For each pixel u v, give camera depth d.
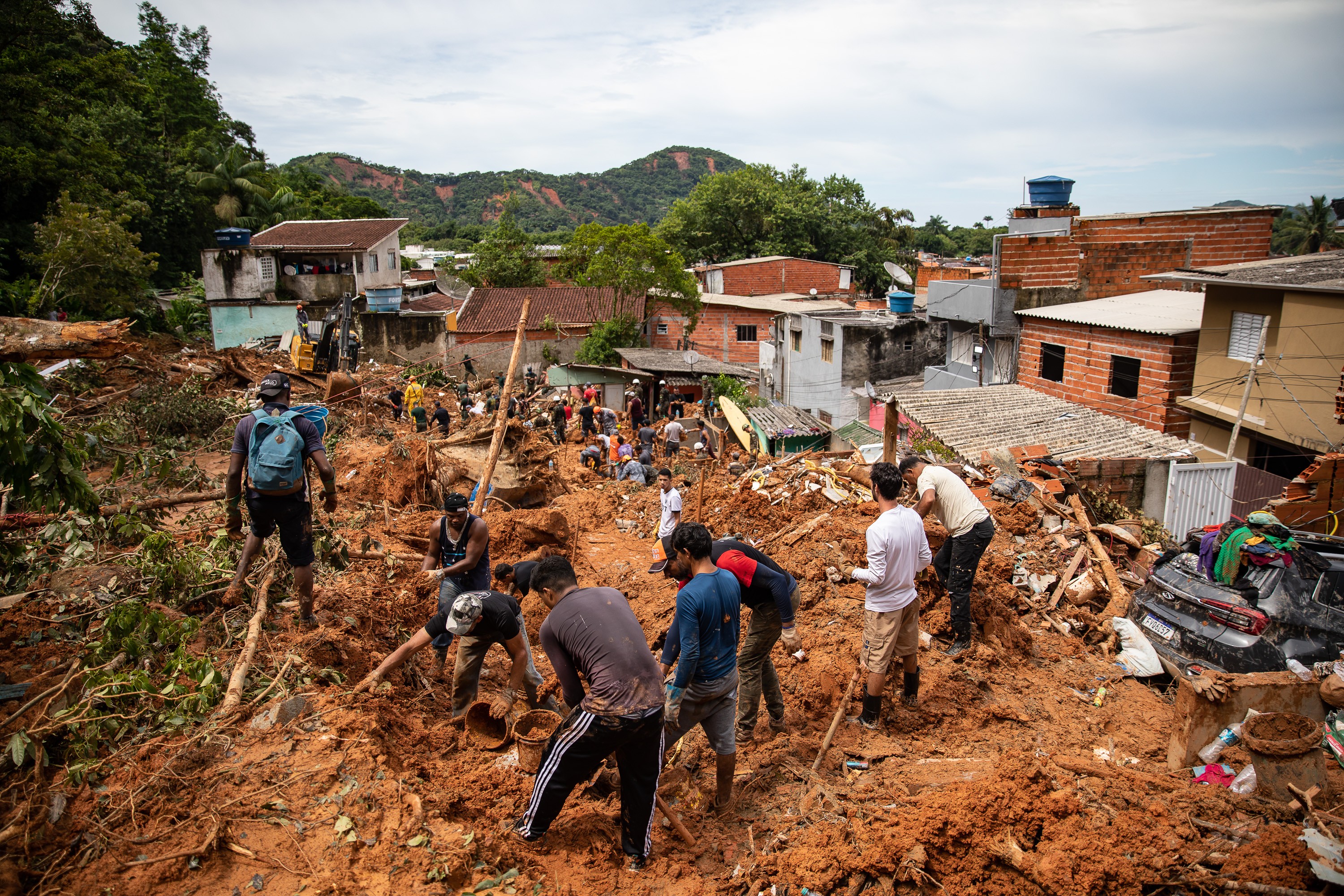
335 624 6.15
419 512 10.36
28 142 30.70
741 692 5.24
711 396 31.34
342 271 37.22
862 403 22.75
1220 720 4.86
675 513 9.56
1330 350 12.41
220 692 4.86
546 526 9.76
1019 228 23.31
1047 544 8.04
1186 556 6.57
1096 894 3.71
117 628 4.99
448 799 4.32
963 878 3.94
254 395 18.95
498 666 6.63
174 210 43.97
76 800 3.86
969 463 10.63
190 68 61.06
